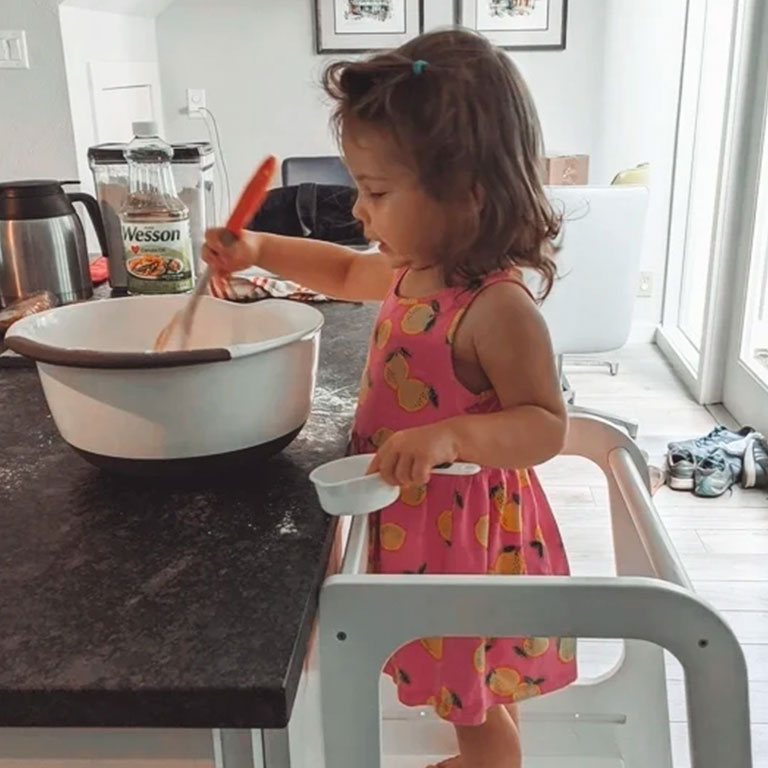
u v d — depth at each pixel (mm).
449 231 805
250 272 1570
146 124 1527
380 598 667
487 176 787
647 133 3902
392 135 770
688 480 2717
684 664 671
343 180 3910
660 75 3820
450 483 871
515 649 929
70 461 894
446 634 674
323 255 1046
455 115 765
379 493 712
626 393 3480
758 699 1817
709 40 3674
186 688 558
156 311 1015
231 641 602
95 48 3242
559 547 983
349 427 974
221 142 4180
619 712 1162
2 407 1038
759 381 3004
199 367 769
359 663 681
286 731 649
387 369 880
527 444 766
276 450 860
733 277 3205
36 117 2963
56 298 1449
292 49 4055
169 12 4020
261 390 812
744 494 2701
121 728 602
